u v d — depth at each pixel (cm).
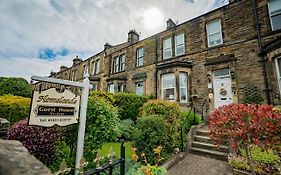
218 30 1145
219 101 1043
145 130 609
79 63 2544
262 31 941
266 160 461
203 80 1129
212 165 565
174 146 658
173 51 1358
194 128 803
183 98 1197
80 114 403
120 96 1107
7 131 443
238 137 383
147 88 1434
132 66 1641
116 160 227
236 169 476
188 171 523
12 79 1480
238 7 1062
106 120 478
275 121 354
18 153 138
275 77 842
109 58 1952
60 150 484
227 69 1048
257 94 884
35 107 326
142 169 351
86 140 461
